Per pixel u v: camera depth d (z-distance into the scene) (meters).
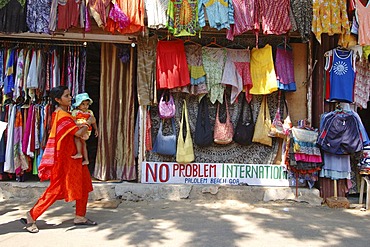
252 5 5.34
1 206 5.35
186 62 5.80
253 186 5.91
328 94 5.80
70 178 4.12
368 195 5.44
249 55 5.92
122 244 3.80
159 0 5.33
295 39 6.20
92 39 5.80
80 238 3.96
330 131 5.54
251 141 6.03
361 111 7.40
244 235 4.15
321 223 4.71
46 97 6.05
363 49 5.85
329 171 5.73
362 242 4.00
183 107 6.05
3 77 5.91
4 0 5.18
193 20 5.37
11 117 5.83
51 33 5.24
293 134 5.67
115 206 5.36
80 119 4.36
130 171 6.07
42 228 4.32
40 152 5.91
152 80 5.86
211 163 6.04
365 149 5.61
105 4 5.09
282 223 4.67
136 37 5.84
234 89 5.93
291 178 6.01
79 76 6.07
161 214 5.00
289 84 5.90
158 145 5.93
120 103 6.16
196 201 5.73
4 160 5.84
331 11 5.36
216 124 5.96
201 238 4.01
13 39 5.97
